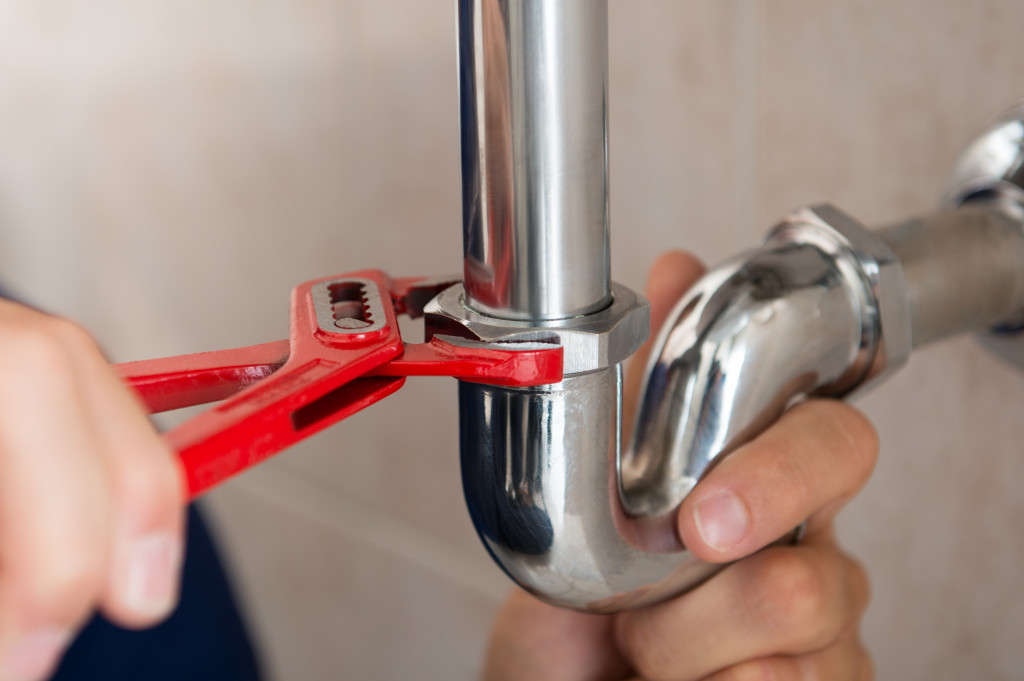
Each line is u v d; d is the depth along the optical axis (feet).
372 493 1.66
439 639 1.63
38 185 2.18
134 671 1.54
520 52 0.48
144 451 0.34
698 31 1.06
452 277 0.67
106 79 1.87
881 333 0.70
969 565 1.03
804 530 0.77
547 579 0.59
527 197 0.50
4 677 0.31
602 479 0.56
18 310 0.39
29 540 0.31
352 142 1.45
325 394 0.48
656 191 1.15
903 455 1.05
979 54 0.88
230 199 1.71
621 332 0.52
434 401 1.49
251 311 1.76
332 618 1.84
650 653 0.79
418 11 1.30
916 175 0.94
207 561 1.63
